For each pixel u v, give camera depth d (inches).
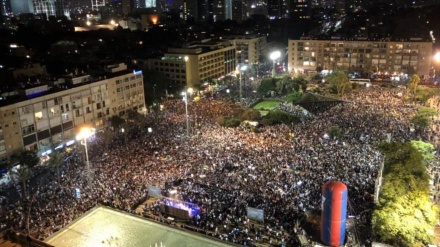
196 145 3681.1
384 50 7691.9
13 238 1562.5
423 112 4244.6
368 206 2447.1
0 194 3228.3
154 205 2642.7
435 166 3078.2
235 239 2178.9
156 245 1882.4
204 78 7618.1
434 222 2124.8
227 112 5014.8
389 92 6038.4
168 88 6520.7
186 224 2432.3
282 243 2167.8
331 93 5974.4
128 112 5093.5
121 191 2780.5
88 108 4815.5
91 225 2124.8
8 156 3823.8
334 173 2856.8
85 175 3127.5
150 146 3764.8
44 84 4404.5
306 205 2477.9
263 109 5393.7
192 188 2775.6
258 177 2854.3
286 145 3565.5
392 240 2137.1
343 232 2137.1
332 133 3703.3
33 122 4079.7
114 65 5575.8
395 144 2433.6
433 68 7593.5
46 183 3225.9
